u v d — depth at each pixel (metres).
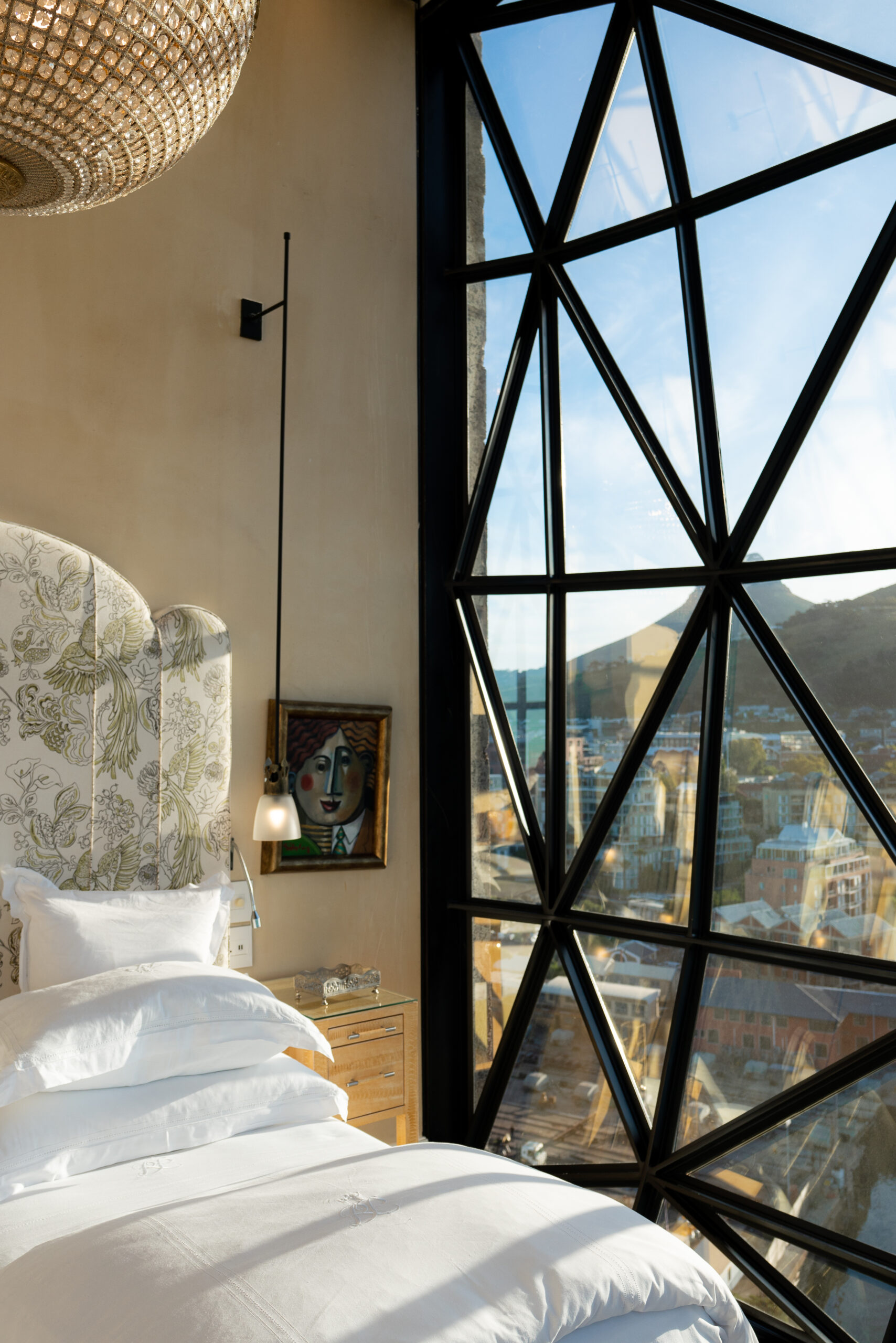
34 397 4.12
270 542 4.84
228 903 4.13
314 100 5.18
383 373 5.37
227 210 4.80
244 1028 3.26
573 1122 4.88
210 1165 2.89
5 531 3.83
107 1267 2.06
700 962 4.39
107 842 3.98
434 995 5.27
